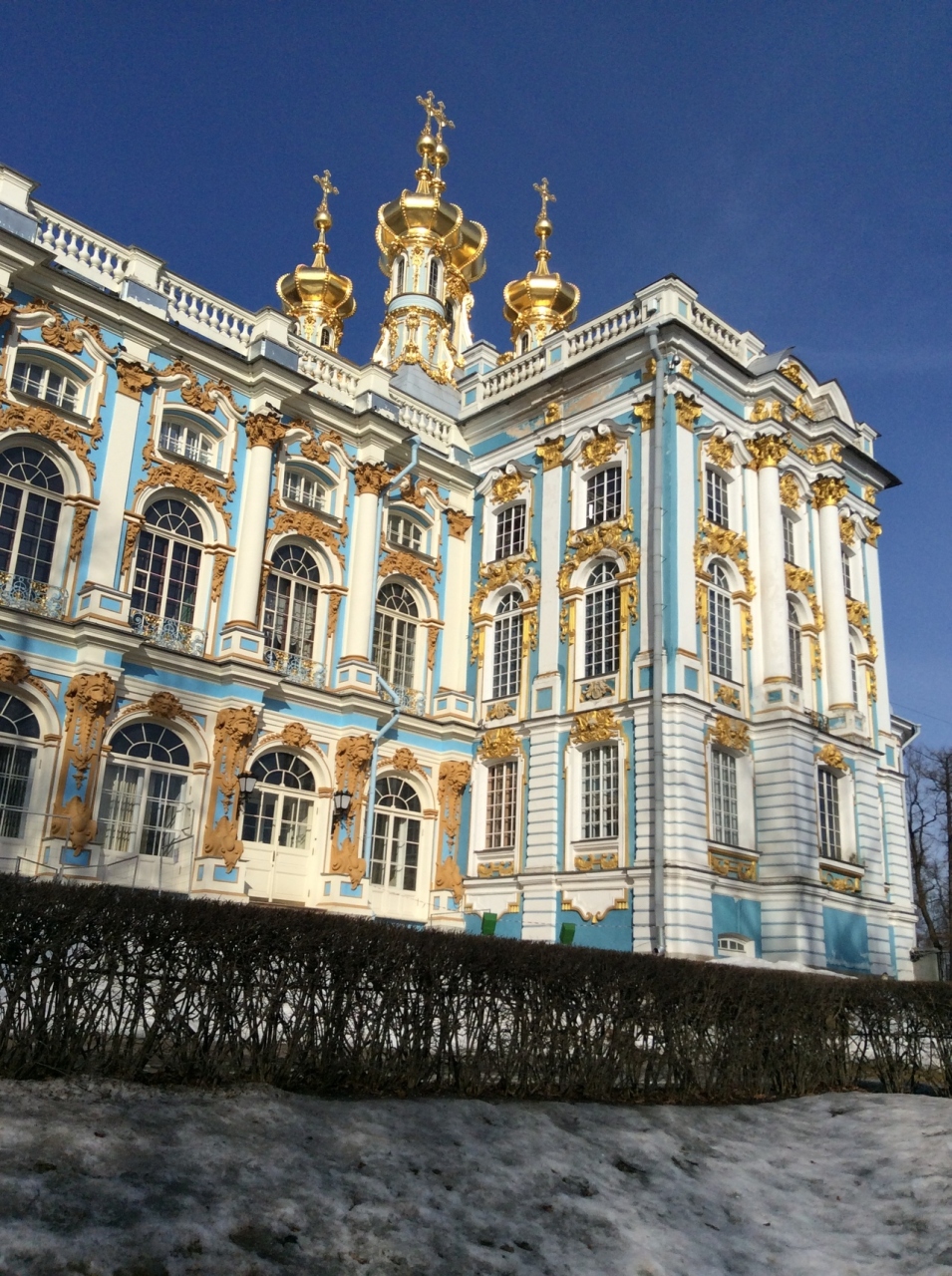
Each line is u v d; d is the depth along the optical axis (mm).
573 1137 10375
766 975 14211
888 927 31547
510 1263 7742
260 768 28391
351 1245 7398
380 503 32438
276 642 29672
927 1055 15156
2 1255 6172
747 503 31891
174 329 28391
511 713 32062
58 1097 8266
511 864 30516
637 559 29844
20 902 8773
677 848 26781
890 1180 10820
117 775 25547
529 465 34219
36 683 24281
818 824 29797
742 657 30391
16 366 26047
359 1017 10391
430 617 33750
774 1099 13805
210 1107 8789
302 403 31188
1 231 25141
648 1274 8141
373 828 29703
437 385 40594
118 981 9172
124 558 26625
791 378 33406
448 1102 10344
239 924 9711
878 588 36406
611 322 33250
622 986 12461
